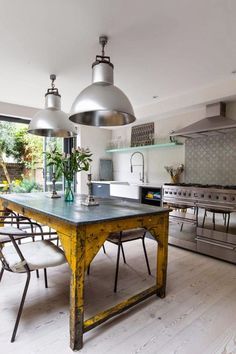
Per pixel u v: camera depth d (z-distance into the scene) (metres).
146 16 1.90
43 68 2.86
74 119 2.24
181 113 4.21
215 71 2.94
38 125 2.72
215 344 1.54
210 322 1.77
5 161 4.98
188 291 2.23
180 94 3.80
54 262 1.77
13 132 5.05
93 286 2.30
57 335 1.59
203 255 3.22
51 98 2.87
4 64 2.74
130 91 3.66
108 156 5.68
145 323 1.75
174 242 3.59
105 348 1.49
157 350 1.48
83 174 5.24
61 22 1.97
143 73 3.00
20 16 1.90
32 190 5.14
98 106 1.82
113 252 3.23
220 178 3.68
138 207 2.14
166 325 1.73
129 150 5.22
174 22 1.97
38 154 5.26
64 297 2.07
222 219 3.02
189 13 1.87
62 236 1.65
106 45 2.33
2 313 1.82
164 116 4.42
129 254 3.17
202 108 3.88
